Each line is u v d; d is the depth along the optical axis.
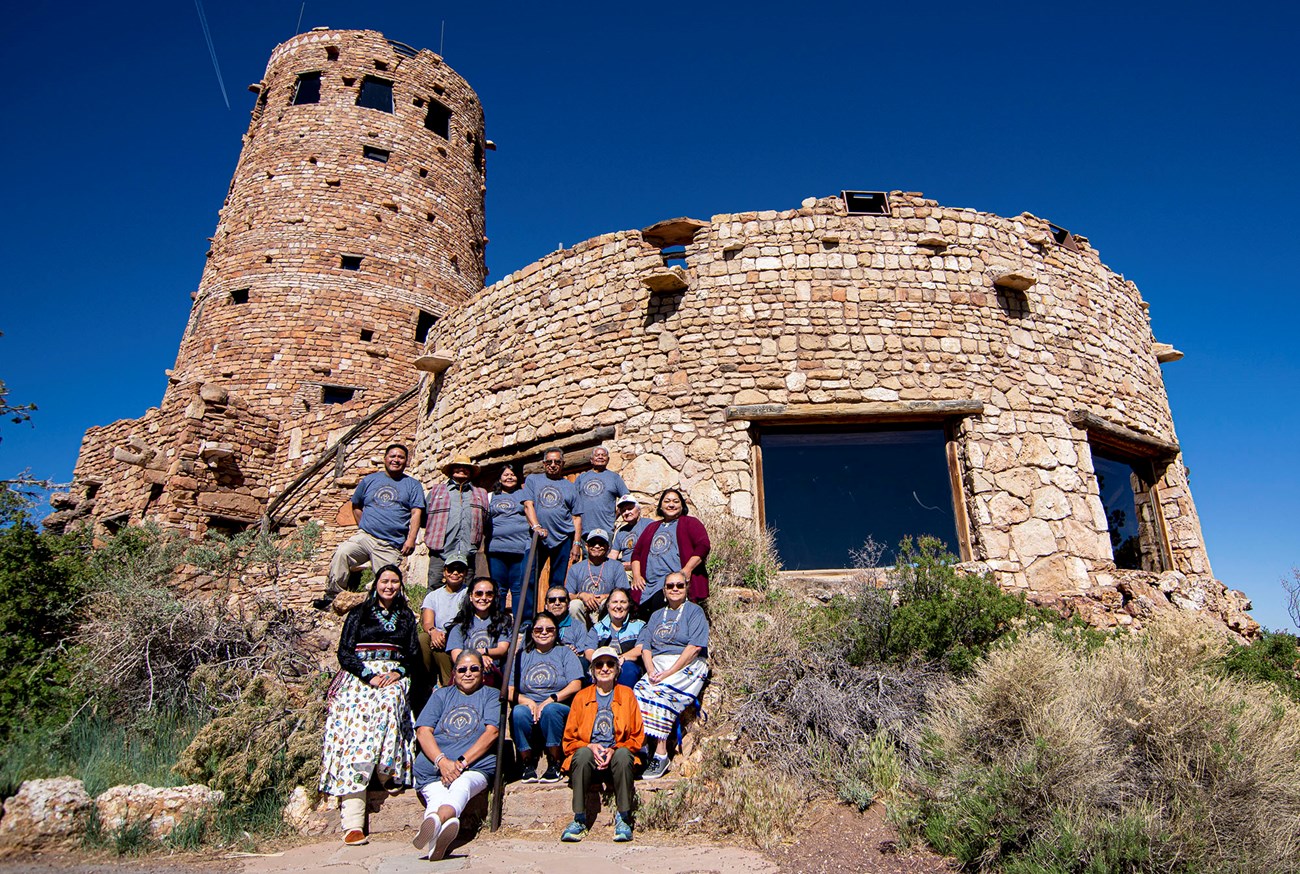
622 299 10.91
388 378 22.33
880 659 6.82
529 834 5.30
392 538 7.44
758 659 6.79
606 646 6.52
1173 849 4.38
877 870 4.67
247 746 5.71
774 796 5.39
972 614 6.98
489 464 11.61
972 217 10.87
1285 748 4.80
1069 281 11.26
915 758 5.67
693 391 10.09
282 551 11.98
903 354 10.05
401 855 4.82
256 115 25.84
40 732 5.82
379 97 25.55
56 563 7.77
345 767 5.31
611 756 5.34
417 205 24.62
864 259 10.45
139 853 4.90
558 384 11.09
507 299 12.27
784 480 9.95
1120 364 11.42
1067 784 4.73
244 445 17.44
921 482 9.90
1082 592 9.38
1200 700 4.99
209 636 7.28
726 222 10.73
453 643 6.04
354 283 22.78
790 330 10.14
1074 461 10.15
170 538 10.48
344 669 5.69
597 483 7.90
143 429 18.16
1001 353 10.27
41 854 4.77
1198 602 10.41
